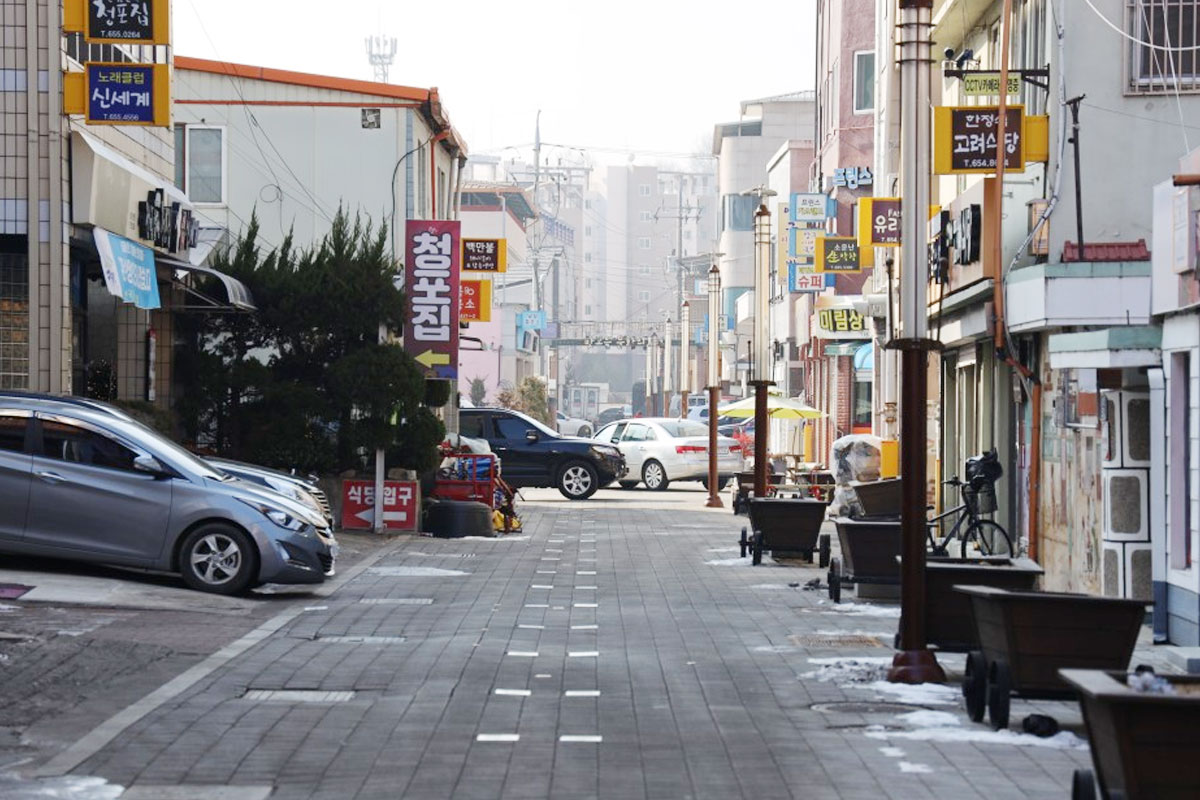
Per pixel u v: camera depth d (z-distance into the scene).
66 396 24.47
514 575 28.84
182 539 23.47
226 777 12.00
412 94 45.78
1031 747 13.18
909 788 11.62
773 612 23.30
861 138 69.75
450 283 37.94
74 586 22.33
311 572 23.89
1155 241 21.08
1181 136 28.11
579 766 12.42
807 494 46.59
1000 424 33.59
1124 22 28.19
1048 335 28.58
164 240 30.92
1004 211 30.47
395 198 45.72
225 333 36.94
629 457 61.56
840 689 16.17
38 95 26.42
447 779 11.95
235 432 36.38
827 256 51.38
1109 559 22.11
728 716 14.66
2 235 26.70
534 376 124.50
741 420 85.19
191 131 45.56
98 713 14.54
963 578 16.66
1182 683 10.16
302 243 45.69
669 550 34.53
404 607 23.64
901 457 16.83
